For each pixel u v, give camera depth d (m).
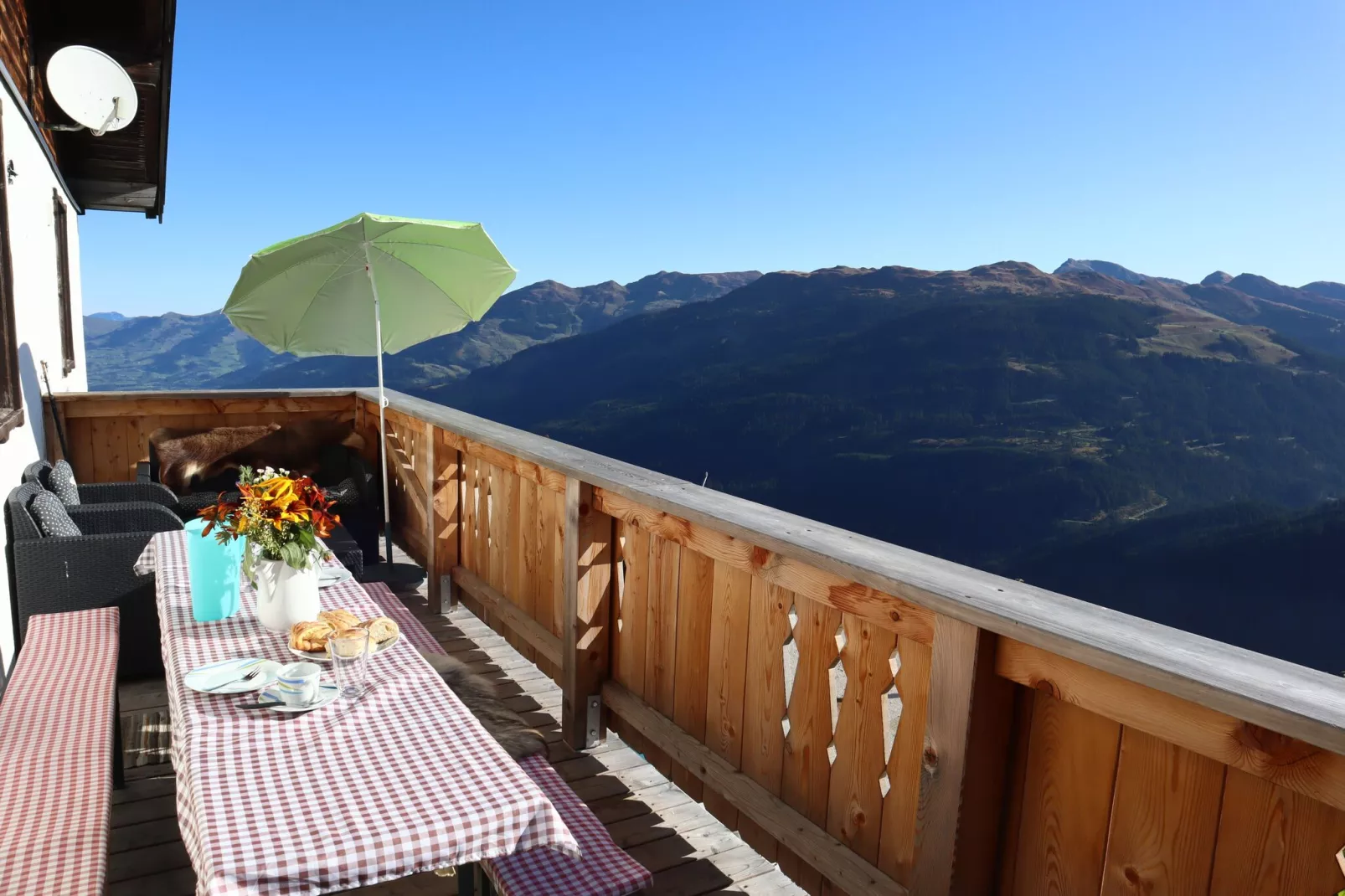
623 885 1.49
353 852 1.13
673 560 2.40
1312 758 0.99
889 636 1.69
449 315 4.97
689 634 2.35
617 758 2.70
